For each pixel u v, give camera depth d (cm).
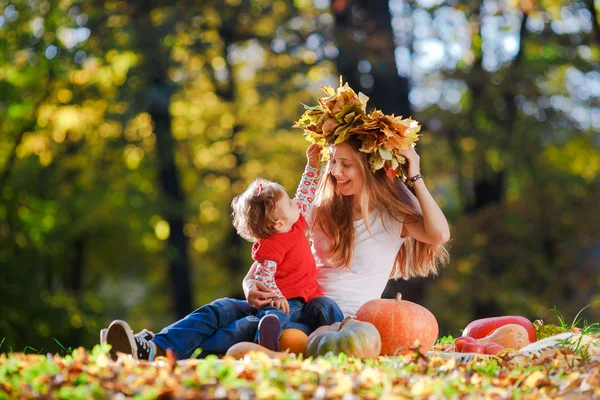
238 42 1809
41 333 1780
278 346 495
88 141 1906
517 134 1858
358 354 478
